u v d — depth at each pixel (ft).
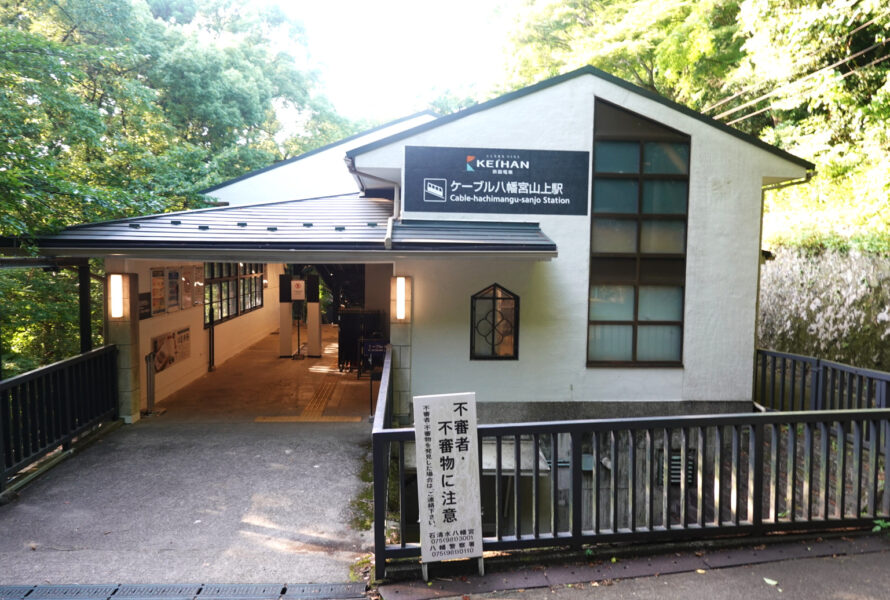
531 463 22.56
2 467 16.43
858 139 37.73
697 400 25.94
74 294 36.83
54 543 13.87
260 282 54.90
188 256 21.94
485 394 25.49
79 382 21.17
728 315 25.88
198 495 17.03
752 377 25.96
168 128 51.16
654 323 25.94
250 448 21.53
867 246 30.42
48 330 38.55
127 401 24.71
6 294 33.55
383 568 11.81
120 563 12.87
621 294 25.91
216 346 40.32
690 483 23.77
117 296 24.50
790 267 36.70
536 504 12.39
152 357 26.96
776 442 13.21
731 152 25.52
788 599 11.03
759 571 12.03
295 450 21.35
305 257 22.11
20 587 11.71
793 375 23.73
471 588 11.46
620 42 50.72
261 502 16.58
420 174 25.00
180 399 29.78
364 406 28.40
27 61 31.60
